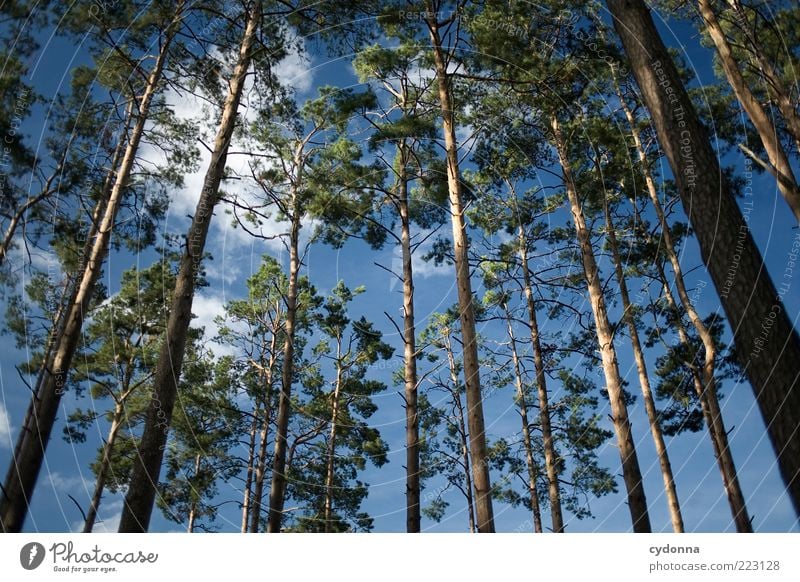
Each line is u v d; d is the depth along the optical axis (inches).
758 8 494.9
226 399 658.8
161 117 511.8
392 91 619.5
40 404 392.8
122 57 483.5
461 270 458.6
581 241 568.7
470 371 427.2
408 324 531.8
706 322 607.8
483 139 569.9
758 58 431.2
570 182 587.5
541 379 628.1
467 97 541.6
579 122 569.3
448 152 497.4
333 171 572.1
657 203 603.5
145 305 662.5
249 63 427.8
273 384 704.4
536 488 661.3
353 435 746.8
